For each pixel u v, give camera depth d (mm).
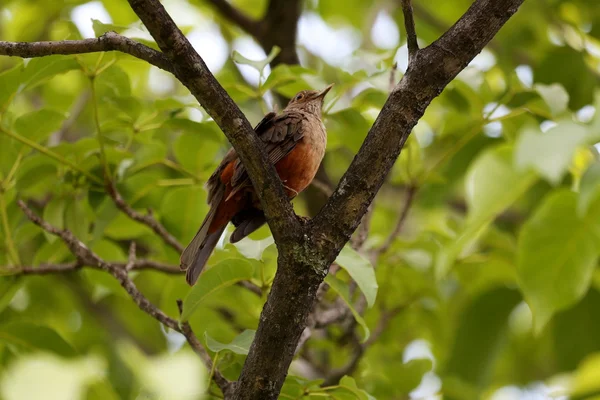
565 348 12711
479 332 12680
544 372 15766
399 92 6742
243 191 8938
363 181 6703
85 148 9594
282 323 6672
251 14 17922
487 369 12602
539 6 14906
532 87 9953
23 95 15828
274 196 6578
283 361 6738
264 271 8938
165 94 16609
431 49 6777
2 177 9953
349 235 6738
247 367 6797
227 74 9898
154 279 14133
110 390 6949
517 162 7180
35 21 15500
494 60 15227
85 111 15469
